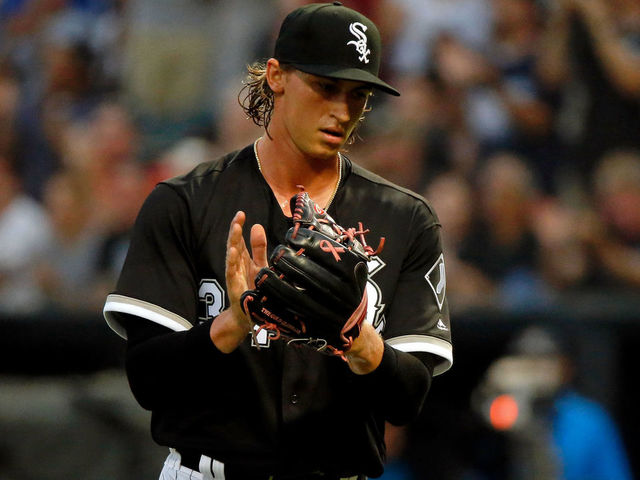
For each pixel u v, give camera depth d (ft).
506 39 88.94
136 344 29.35
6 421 63.00
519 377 62.59
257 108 31.45
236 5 99.14
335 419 29.48
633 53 84.84
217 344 27.32
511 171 80.89
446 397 75.20
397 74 89.71
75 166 91.71
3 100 99.40
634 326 67.51
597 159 83.56
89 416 63.57
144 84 98.63
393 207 30.50
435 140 85.25
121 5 101.71
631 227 79.05
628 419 75.41
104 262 84.79
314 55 28.07
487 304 69.15
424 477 67.77
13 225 87.86
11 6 104.58
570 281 77.77
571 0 86.43
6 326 71.36
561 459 61.46
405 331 29.76
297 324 26.63
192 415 29.53
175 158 89.51
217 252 29.53
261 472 29.35
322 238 26.73
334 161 30.58
